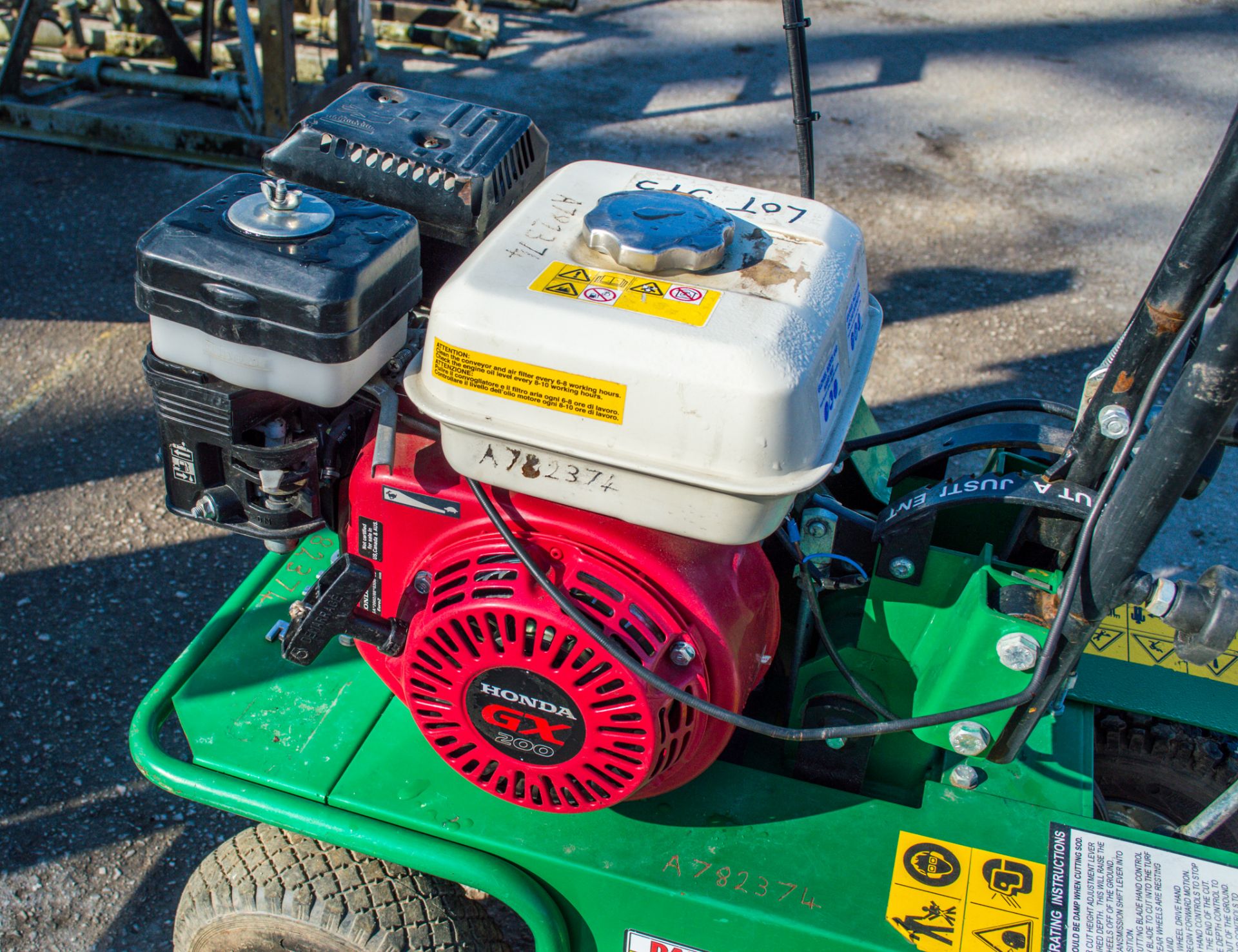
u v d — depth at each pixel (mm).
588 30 7348
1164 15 8125
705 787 1714
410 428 1592
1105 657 2041
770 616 1648
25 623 2908
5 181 4984
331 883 1668
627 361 1262
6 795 2486
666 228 1395
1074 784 1732
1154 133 6297
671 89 6504
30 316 4113
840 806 1687
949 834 1646
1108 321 4500
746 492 1256
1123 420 1431
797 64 1697
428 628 1463
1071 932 1524
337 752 1735
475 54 6754
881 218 5188
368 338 1426
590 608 1421
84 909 2283
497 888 1571
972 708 1438
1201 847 1625
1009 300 4609
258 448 1520
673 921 1585
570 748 1486
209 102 5750
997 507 1743
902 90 6660
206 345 1441
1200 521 3549
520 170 1695
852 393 1432
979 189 5531
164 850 2410
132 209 4855
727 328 1281
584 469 1330
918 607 1676
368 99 1729
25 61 5496
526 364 1299
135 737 1750
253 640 1938
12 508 3277
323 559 2152
